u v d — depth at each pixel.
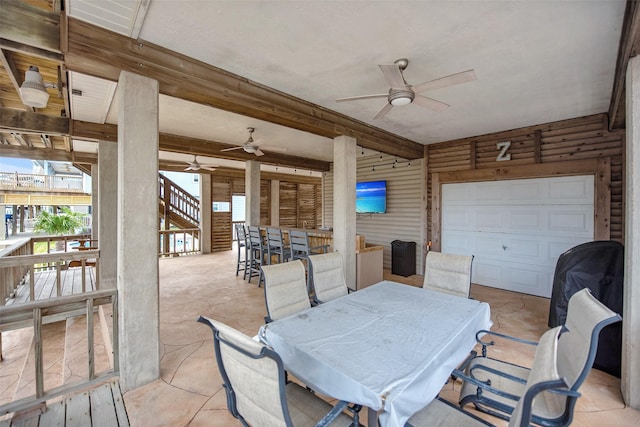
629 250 2.19
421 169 6.16
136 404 2.20
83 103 3.63
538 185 4.77
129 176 2.33
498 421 2.03
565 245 4.52
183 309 4.20
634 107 2.12
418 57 2.63
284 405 1.16
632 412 2.13
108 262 4.83
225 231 10.18
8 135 4.77
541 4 1.94
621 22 2.11
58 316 2.90
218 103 3.02
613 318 1.25
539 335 3.36
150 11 2.02
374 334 1.81
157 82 2.47
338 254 3.04
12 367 3.36
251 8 1.99
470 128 4.91
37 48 2.07
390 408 1.21
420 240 6.19
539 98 3.59
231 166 9.23
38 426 1.97
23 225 14.52
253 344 1.18
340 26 2.19
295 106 3.55
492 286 5.29
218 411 2.13
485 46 2.45
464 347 1.92
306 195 12.30
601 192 4.15
